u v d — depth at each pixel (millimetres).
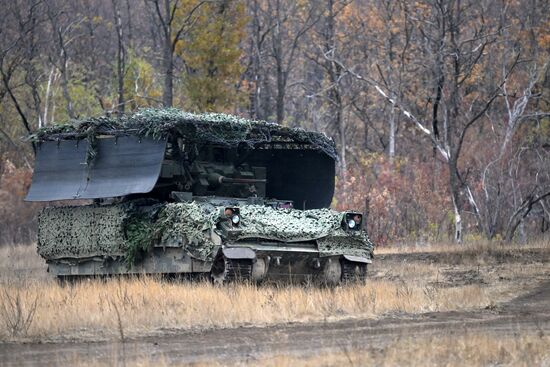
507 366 47688
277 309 64500
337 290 71250
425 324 61219
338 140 191375
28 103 177375
